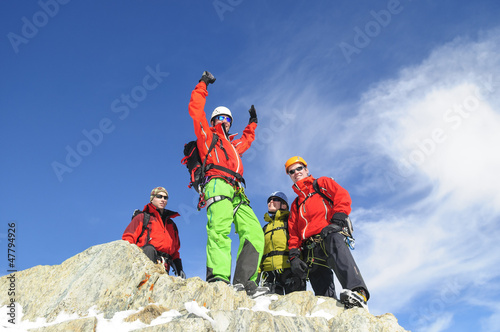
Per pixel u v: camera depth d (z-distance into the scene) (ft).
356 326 13.84
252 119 22.04
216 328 12.44
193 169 18.12
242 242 17.72
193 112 17.67
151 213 20.06
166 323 12.35
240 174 18.30
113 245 16.03
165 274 15.70
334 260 15.96
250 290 16.61
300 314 15.11
